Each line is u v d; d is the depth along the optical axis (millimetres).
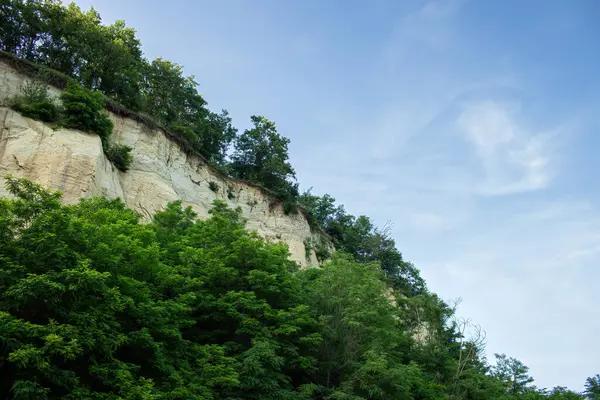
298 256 52156
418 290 73188
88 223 19844
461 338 42219
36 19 43594
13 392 15180
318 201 77188
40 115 34875
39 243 16938
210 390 19969
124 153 38812
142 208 38438
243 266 27438
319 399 26484
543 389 46062
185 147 47219
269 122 62500
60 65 44219
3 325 14422
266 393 22125
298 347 25484
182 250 27125
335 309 29453
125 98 46562
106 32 48906
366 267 32625
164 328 20234
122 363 17766
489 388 37938
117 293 17312
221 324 25375
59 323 16875
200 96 57781
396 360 30609
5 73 36875
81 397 15609
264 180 58188
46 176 32031
